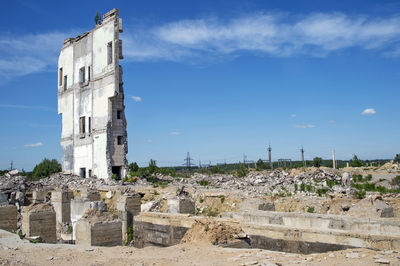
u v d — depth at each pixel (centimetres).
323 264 1082
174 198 2455
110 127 5012
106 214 2039
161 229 2095
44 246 1580
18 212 3519
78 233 1992
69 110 6059
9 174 4769
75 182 4900
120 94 5141
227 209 2948
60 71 6481
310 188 3416
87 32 5625
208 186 4169
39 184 4503
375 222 1474
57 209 3384
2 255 1394
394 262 1049
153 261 1255
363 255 1135
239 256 1238
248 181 4484
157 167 5269
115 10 4994
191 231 1636
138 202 2603
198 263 1190
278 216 1745
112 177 4809
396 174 4581
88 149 5416
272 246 1580
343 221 1552
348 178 3341
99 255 1401
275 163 10388
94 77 5375
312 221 1639
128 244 2419
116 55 4941
